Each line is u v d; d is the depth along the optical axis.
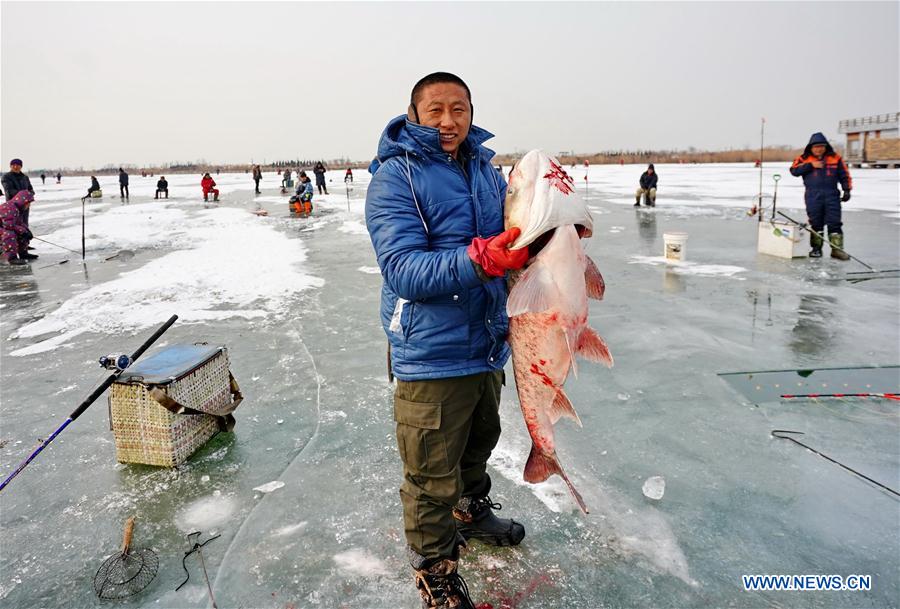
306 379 4.94
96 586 2.58
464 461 2.55
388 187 2.03
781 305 6.78
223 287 8.73
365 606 2.39
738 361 4.98
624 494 3.11
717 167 78.56
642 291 7.63
